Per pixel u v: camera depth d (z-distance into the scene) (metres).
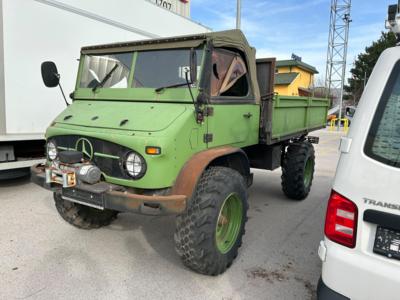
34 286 3.12
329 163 9.96
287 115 5.12
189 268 3.35
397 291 1.78
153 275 3.34
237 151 3.61
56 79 3.97
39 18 5.61
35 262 3.55
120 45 3.80
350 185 1.94
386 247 1.84
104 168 3.14
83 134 3.19
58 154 3.33
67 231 4.34
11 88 5.32
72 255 3.72
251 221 4.87
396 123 1.86
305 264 3.62
